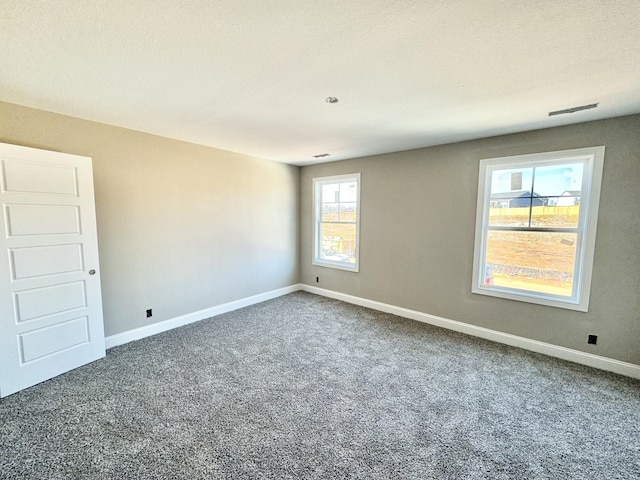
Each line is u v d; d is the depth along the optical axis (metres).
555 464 1.74
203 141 3.77
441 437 1.94
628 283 2.70
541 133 3.08
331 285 5.23
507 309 3.39
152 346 3.26
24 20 1.39
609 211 2.75
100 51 1.68
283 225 5.31
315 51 1.68
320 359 3.00
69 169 2.69
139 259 3.43
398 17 1.37
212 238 4.19
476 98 2.32
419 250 4.08
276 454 1.79
